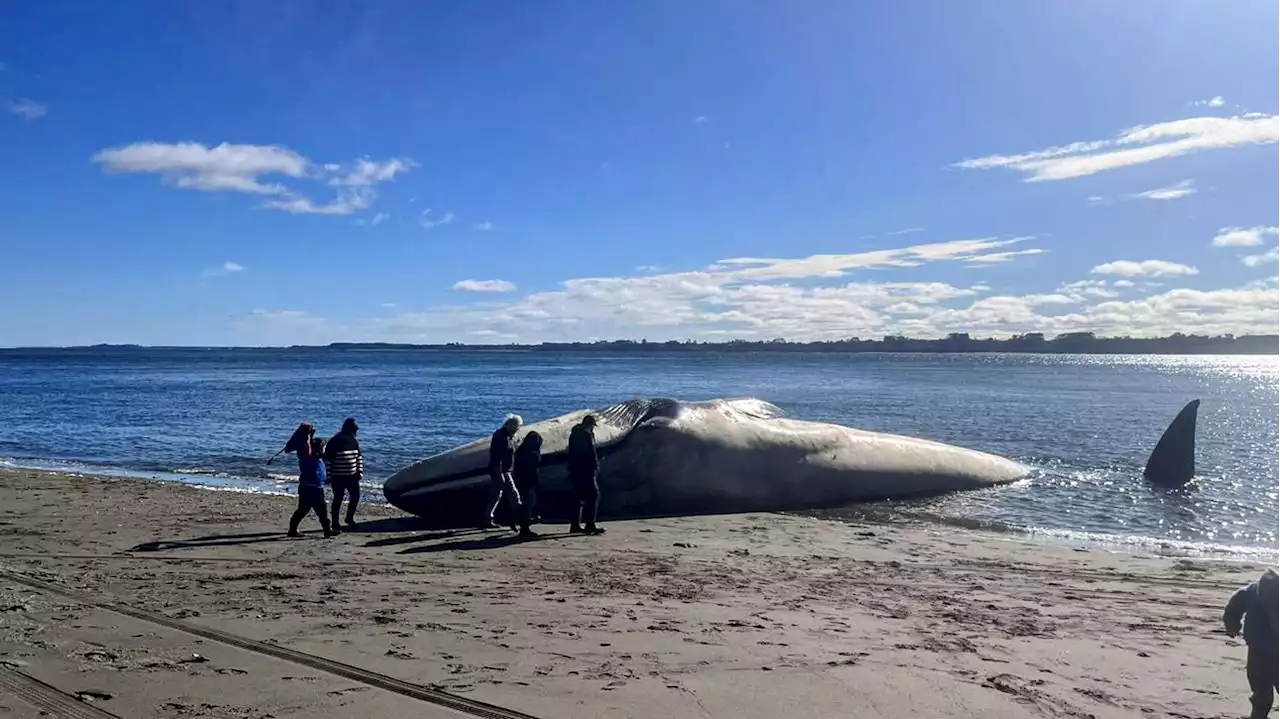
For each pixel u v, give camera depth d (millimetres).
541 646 5945
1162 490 15844
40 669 5246
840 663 5688
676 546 10586
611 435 13570
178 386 59125
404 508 12836
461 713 4672
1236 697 5227
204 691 4930
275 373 90125
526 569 8969
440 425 28688
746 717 4707
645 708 4801
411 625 6457
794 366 128000
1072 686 5367
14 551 9531
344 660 5539
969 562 9781
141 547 9930
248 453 22469
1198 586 8609
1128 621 7090
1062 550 10570
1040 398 45375
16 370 98188
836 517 13383
